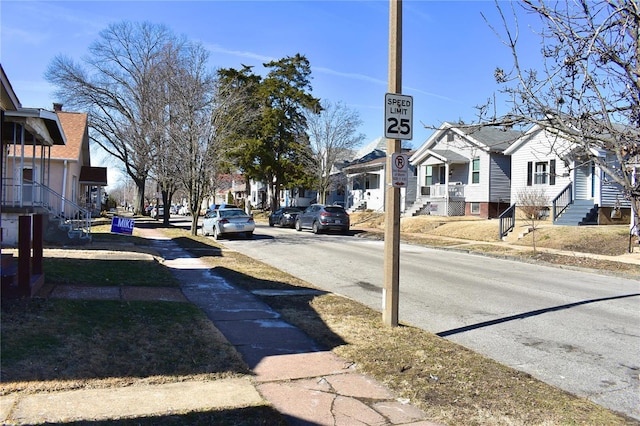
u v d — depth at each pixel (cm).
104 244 1556
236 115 2791
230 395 452
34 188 1538
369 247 1900
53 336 551
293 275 1237
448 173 3228
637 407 474
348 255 1634
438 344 614
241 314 762
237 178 6059
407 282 1138
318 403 446
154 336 596
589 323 787
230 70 4200
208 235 2344
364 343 615
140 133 3519
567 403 450
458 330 739
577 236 1928
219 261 1356
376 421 413
